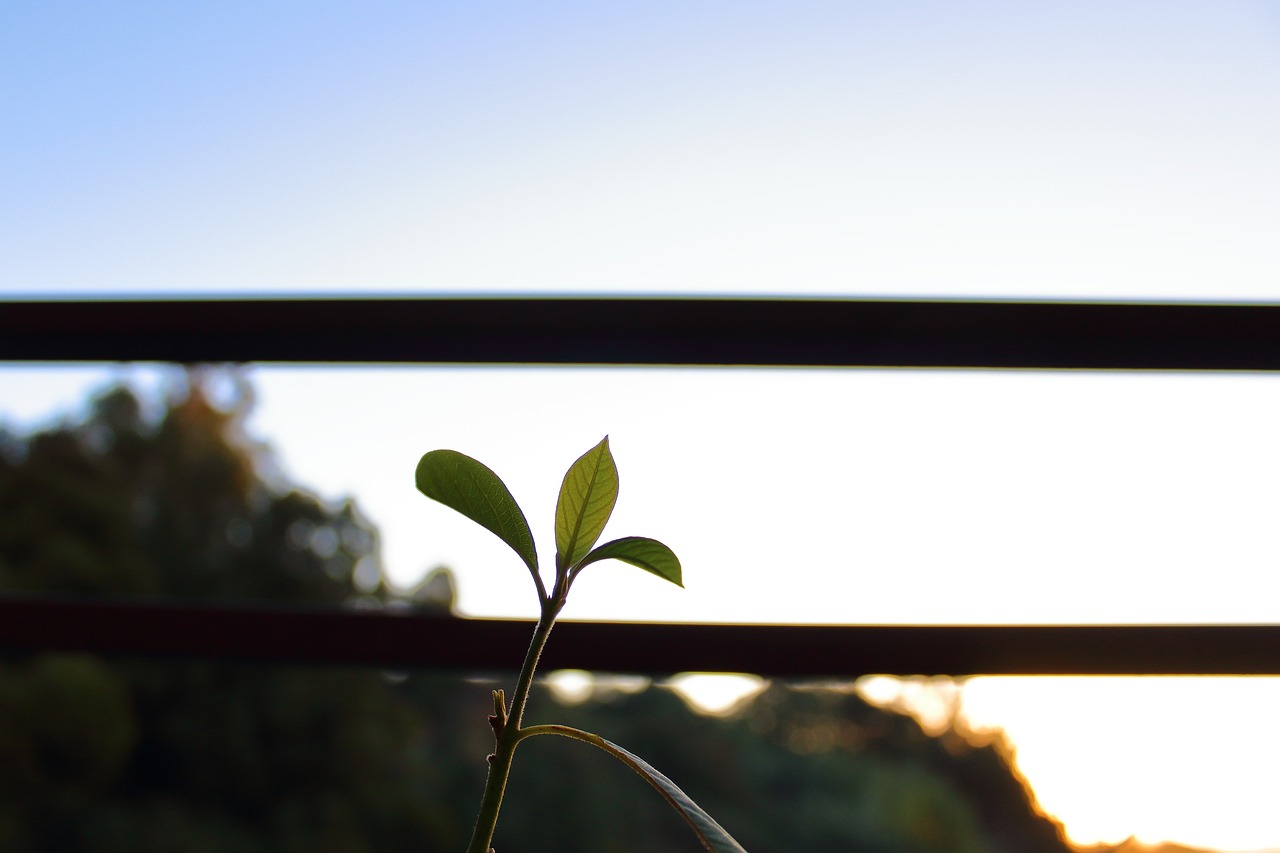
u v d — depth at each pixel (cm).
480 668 95
